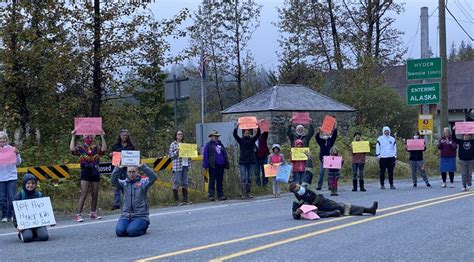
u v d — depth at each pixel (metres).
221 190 17.03
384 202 14.77
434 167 26.64
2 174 13.16
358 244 9.24
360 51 44.25
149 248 9.34
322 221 11.77
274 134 31.11
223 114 33.97
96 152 13.42
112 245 9.77
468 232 10.20
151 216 13.55
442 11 28.17
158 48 24.27
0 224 12.95
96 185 13.48
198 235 10.52
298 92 33.47
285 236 10.07
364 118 36.84
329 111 32.81
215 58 45.72
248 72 47.47
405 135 37.50
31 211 10.59
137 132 24.80
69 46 22.70
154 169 16.95
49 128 23.06
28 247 9.91
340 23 45.56
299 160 17.30
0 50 21.53
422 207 13.54
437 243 9.26
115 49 23.39
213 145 16.95
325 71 45.91
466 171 17.86
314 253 8.59
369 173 24.69
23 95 22.39
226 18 45.28
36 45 21.56
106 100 25.02
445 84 28.20
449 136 19.27
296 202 12.45
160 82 25.50
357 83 39.53
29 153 18.80
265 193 18.39
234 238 10.02
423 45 26.94
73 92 23.64
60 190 16.16
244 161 17.11
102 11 23.25
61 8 22.56
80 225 12.45
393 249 8.82
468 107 54.50
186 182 16.34
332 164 17.00
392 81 58.81
